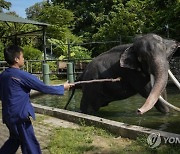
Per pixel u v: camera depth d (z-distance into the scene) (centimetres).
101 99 848
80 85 924
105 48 2578
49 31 2880
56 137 619
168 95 1130
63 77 2109
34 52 2402
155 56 680
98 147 550
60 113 802
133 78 774
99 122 669
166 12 1661
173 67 1467
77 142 582
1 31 2528
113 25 2514
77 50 2603
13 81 405
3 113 412
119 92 813
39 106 905
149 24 2180
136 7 2506
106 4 3384
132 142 559
